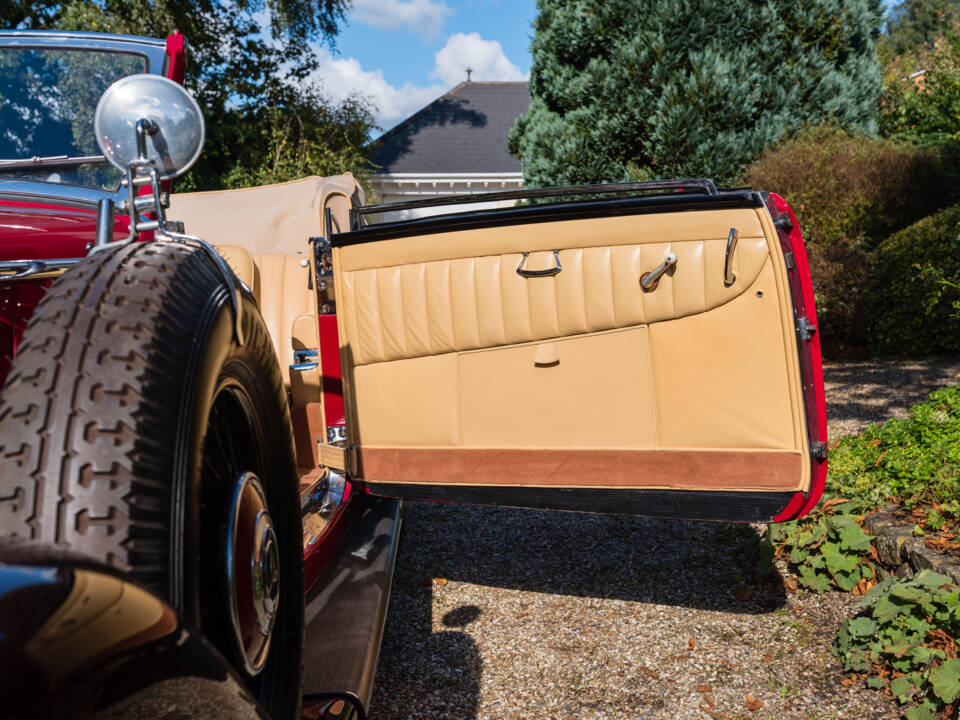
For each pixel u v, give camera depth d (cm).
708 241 251
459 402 283
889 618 289
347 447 294
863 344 1005
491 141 2059
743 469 256
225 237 497
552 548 438
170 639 89
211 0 1748
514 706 286
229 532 125
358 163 1773
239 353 136
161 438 106
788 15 1074
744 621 343
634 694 290
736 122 1072
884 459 439
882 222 1025
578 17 1127
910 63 2262
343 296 289
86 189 262
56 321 112
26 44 281
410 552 443
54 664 71
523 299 271
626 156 1141
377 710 285
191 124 148
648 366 262
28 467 100
